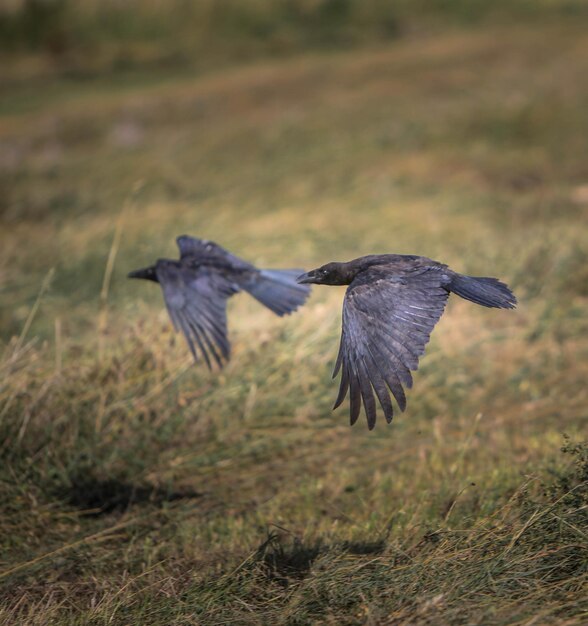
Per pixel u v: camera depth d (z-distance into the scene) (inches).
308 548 336.2
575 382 520.7
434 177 1024.9
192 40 1840.6
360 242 781.3
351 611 282.4
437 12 1910.7
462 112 1229.1
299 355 505.0
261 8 1886.1
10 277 624.1
